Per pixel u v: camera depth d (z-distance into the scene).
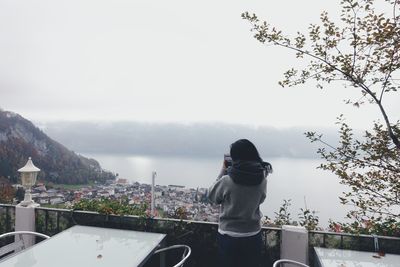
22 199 3.87
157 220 3.27
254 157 2.42
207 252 3.14
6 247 2.71
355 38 3.79
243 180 2.30
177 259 3.21
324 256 2.54
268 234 3.05
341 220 3.60
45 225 3.64
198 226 3.16
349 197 3.98
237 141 2.45
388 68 3.76
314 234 2.95
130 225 3.33
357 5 3.67
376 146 3.96
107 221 3.40
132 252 2.41
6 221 3.77
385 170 3.98
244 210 2.34
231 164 2.48
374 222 3.38
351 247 2.84
